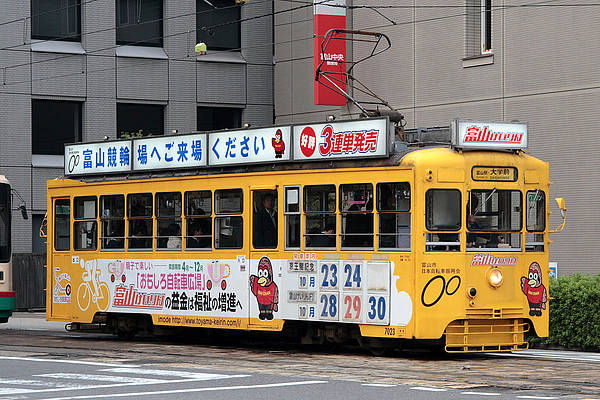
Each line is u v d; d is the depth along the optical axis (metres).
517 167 43.03
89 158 54.50
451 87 71.56
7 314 59.62
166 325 50.19
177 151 49.81
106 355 43.91
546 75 65.38
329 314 43.03
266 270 45.44
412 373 36.31
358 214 42.34
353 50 78.94
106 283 52.88
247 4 96.62
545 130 65.38
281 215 44.94
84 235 54.34
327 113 87.44
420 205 40.69
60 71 88.81
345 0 76.31
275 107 93.69
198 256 48.28
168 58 93.19
